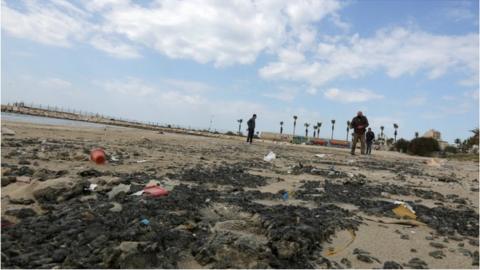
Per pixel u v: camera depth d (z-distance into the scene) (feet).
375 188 36.86
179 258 15.57
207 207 23.32
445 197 35.94
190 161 47.85
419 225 23.38
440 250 19.21
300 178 41.04
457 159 145.59
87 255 14.87
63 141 57.98
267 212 21.97
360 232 21.16
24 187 23.29
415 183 45.24
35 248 15.37
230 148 83.15
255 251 15.93
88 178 28.99
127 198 23.38
